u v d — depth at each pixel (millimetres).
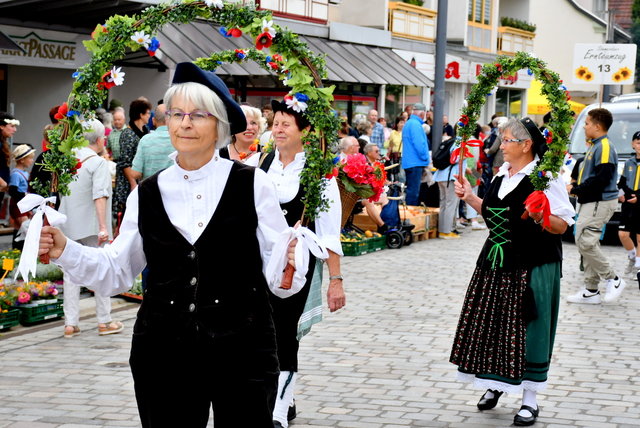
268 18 4430
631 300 10766
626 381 7160
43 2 14461
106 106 18031
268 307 3877
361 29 25859
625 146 16812
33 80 17250
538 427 5992
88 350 8039
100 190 8453
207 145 3734
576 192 10469
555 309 6250
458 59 31719
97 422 6039
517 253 6094
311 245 3863
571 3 49719
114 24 4211
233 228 3758
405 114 20969
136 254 3910
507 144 6125
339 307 5715
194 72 3717
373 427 5957
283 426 5656
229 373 3738
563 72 50125
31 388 6836
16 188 11047
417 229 16078
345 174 6066
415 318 9445
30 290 9109
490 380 6074
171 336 3730
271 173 5762
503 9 42062
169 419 3785
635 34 70125
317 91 4652
